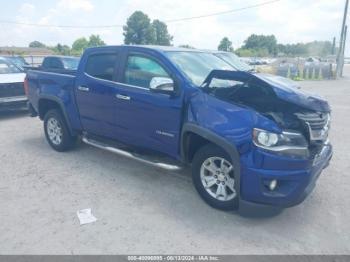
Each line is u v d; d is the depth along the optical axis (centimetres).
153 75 420
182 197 413
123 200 404
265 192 334
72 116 537
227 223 354
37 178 470
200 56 462
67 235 329
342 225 355
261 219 363
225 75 366
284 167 323
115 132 475
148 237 327
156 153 437
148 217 365
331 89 1838
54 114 571
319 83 2350
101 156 564
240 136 336
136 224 350
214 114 356
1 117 915
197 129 367
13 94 867
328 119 379
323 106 360
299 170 326
